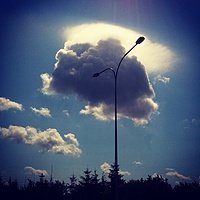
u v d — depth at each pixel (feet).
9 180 220.64
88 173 220.43
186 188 181.57
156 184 184.96
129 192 192.65
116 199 54.24
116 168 56.39
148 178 196.34
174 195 180.24
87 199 209.36
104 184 210.38
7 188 214.69
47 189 217.77
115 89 62.44
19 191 216.13
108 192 200.75
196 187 181.57
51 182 228.63
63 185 230.48
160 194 180.14
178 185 185.98
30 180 224.74
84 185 214.90
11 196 211.41
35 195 213.25
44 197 214.07
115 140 58.39
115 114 60.44
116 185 55.11
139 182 201.77
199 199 176.55
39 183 223.51
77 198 212.64
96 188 210.79
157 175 192.03
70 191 224.94
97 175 218.79
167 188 183.32
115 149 57.77
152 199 181.27
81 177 220.02
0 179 220.23
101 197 203.82
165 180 189.57
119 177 203.62
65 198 222.48
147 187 186.19
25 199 212.23
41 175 226.58
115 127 59.52
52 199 215.31
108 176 207.72
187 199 177.99
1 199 210.38
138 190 188.75
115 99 61.67
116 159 57.00
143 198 183.83
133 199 188.14
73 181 240.32
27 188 220.64
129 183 204.23
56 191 218.79
